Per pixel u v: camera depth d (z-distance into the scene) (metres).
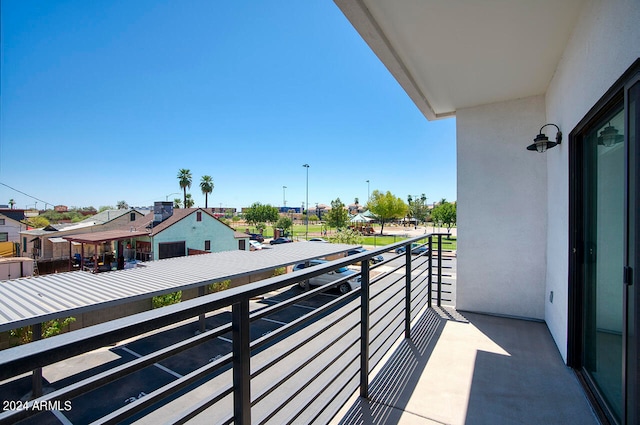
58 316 5.64
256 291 0.98
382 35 2.36
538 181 3.46
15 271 15.30
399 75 2.93
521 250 3.53
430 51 2.62
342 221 35.75
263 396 1.07
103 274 8.92
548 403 1.87
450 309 3.81
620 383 1.57
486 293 3.67
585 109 1.97
